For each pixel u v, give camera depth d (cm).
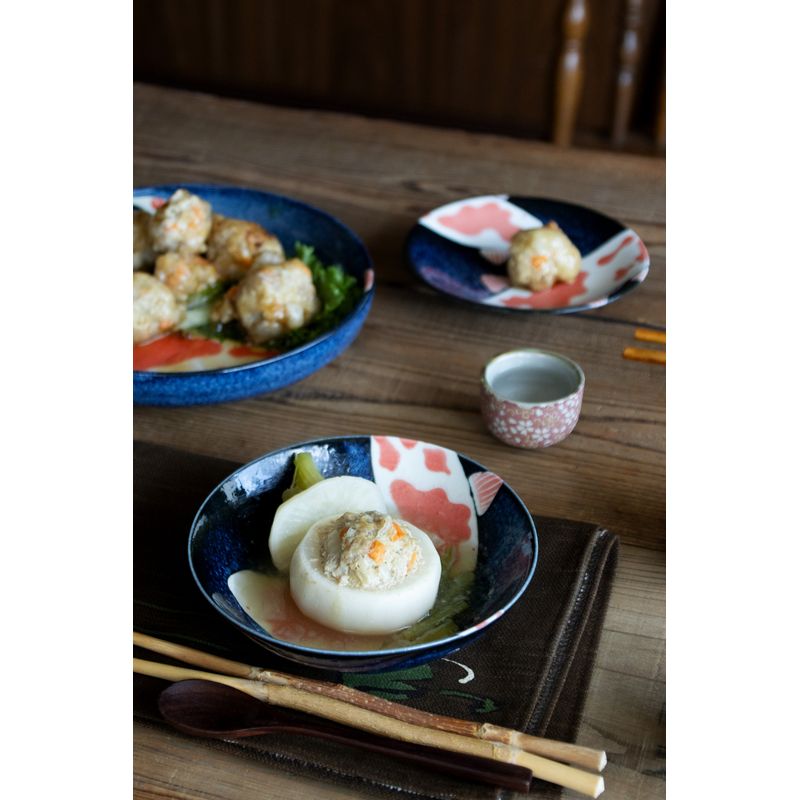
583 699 85
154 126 146
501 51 196
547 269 117
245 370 104
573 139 195
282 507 92
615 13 182
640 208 130
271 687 85
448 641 83
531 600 90
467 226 124
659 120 188
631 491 100
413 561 88
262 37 211
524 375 105
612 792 82
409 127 145
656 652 89
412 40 201
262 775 83
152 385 104
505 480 100
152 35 218
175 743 84
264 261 117
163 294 113
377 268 122
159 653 88
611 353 112
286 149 141
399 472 96
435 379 110
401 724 83
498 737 82
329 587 87
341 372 110
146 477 100
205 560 89
